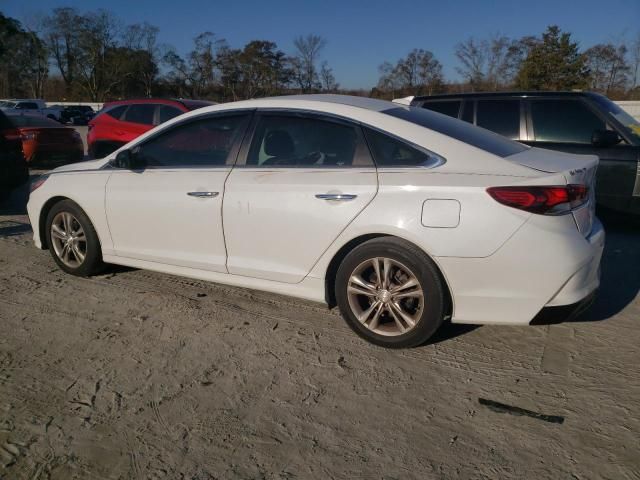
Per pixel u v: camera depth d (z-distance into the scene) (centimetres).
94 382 305
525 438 254
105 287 449
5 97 5981
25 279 470
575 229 304
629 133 589
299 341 353
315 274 353
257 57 5025
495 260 299
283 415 275
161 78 6050
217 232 384
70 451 248
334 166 345
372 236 335
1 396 292
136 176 424
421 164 323
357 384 302
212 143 397
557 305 300
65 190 456
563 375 308
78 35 5872
